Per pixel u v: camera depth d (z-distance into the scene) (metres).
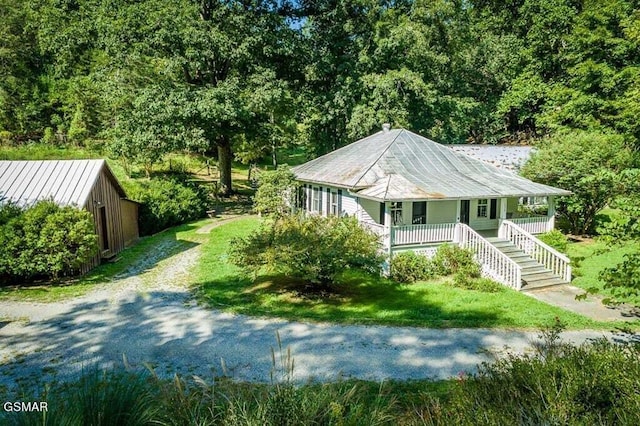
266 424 4.54
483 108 44.81
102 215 19.05
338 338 10.85
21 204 16.47
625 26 31.12
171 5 29.78
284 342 10.49
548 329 10.38
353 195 19.78
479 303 14.55
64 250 15.12
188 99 28.70
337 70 37.22
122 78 30.17
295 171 27.64
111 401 4.43
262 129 34.03
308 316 12.61
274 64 33.38
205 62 30.53
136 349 9.91
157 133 28.30
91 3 31.39
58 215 15.12
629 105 29.48
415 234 18.83
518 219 20.88
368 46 37.22
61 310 12.65
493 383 4.70
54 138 42.38
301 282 16.30
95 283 15.54
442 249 18.69
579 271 18.81
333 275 15.05
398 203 20.23
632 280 7.17
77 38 31.02
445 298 15.06
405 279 17.23
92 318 12.00
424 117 39.38
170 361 9.27
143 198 24.45
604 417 3.82
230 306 13.33
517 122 47.34
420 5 39.31
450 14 39.62
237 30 31.02
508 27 45.22
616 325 12.51
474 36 45.34
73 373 8.59
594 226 26.00
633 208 7.91
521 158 27.62
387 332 11.38
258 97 29.30
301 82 37.31
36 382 8.17
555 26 38.56
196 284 15.68
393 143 23.17
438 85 41.41
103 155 39.38
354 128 35.19
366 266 17.08
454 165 22.62
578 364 4.69
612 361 4.57
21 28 48.91
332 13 36.91
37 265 14.82
